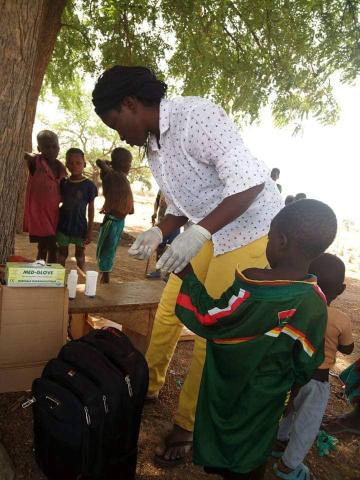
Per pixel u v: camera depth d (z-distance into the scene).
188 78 8.47
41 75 7.34
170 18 7.53
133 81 1.79
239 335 1.55
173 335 2.60
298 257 1.60
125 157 5.19
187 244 1.67
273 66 7.77
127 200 5.04
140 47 8.04
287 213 1.60
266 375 1.57
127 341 2.08
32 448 2.21
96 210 14.24
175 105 1.85
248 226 2.09
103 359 1.92
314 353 1.58
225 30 7.62
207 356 1.69
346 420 2.89
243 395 1.59
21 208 8.38
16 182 3.07
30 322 2.28
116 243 5.14
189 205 2.11
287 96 8.38
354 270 10.16
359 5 6.64
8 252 3.12
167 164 1.99
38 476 2.05
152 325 2.92
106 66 8.27
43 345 2.33
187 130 1.82
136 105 1.83
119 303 2.70
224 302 1.59
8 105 2.87
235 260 2.12
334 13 6.77
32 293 2.26
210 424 1.68
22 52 2.85
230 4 7.16
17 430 2.32
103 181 5.07
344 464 2.54
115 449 1.90
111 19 7.91
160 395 2.91
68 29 8.63
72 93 11.98
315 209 1.57
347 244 12.79
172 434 2.31
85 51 8.84
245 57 7.99
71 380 1.82
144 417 2.63
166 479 2.18
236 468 1.62
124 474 1.99
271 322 1.52
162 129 1.85
